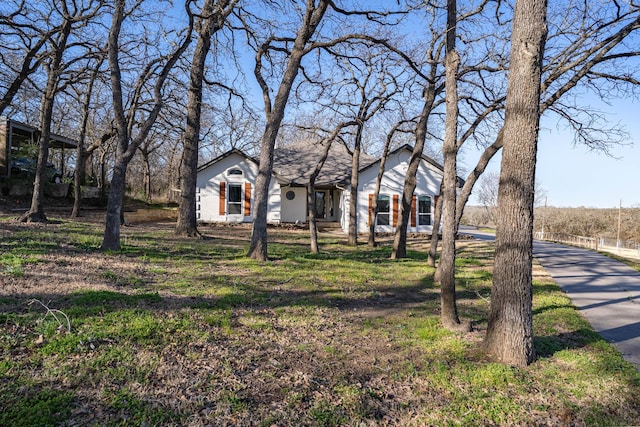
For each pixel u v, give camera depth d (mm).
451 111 6059
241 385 3662
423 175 23047
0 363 3457
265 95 11531
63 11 12891
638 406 3588
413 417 3359
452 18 6195
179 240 12852
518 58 4520
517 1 4543
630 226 35125
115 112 9273
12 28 13469
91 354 3844
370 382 3945
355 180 16875
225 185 22344
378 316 6332
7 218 13711
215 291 6594
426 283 9336
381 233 22547
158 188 50094
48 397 3098
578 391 3816
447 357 4551
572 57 9070
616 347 5230
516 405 3529
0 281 5730
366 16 10969
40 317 4441
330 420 3234
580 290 9484
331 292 7508
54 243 9250
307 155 25781
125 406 3127
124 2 9367
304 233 20922
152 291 6184
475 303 7695
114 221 9375
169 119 18734
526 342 4457
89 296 5324
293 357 4430
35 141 22828
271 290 7156
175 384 3549
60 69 13453
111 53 9117
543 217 39062
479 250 17625
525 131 4492
